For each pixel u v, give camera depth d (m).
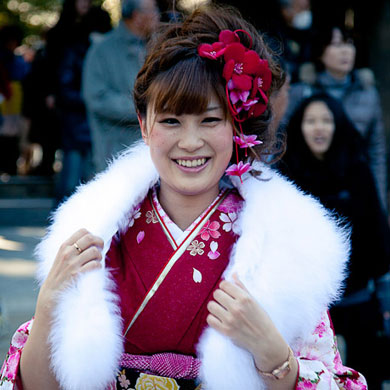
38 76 13.46
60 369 2.60
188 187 2.70
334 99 5.22
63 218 2.94
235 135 2.78
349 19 9.80
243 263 2.66
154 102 2.66
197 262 2.76
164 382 2.70
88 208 2.89
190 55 2.64
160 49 2.69
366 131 7.28
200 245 2.79
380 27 9.66
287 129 5.25
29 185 14.20
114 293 2.79
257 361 2.56
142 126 2.85
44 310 2.64
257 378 2.59
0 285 8.16
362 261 5.03
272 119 2.97
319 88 7.03
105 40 6.95
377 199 5.17
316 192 5.12
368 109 7.25
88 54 7.07
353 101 7.16
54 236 2.91
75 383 2.57
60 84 9.08
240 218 2.82
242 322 2.53
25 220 12.28
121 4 6.85
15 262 9.33
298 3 7.11
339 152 5.18
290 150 5.23
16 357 2.75
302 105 5.27
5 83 13.02
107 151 6.83
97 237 2.72
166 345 2.72
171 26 2.85
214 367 2.54
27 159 15.63
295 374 2.61
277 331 2.57
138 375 2.72
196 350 2.70
